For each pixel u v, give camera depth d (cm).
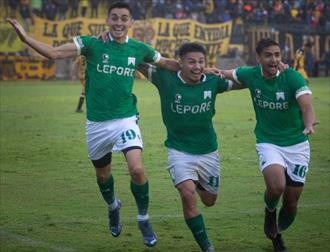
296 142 1734
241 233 1936
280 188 1677
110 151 1872
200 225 1655
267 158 1714
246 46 9169
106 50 1811
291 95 1700
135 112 1859
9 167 2945
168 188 2527
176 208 2227
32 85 7781
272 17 9381
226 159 3111
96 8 8831
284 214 1773
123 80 1822
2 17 8419
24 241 1839
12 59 8469
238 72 1742
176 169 1702
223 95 6581
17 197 2392
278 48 1691
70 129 4084
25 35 1750
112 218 1884
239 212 2175
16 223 2031
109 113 1820
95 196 2406
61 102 5753
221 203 2298
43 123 4372
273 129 1742
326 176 2752
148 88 7425
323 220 2078
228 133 3909
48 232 1934
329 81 8462
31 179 2702
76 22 8662
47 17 8575
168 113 1725
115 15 1808
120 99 1827
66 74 8762
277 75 1703
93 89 1830
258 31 9219
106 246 1803
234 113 4928
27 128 4144
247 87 1762
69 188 2536
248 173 2808
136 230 1972
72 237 1886
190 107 1702
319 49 9431
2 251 1741
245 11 9306
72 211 2186
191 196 1670
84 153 3281
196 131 1719
